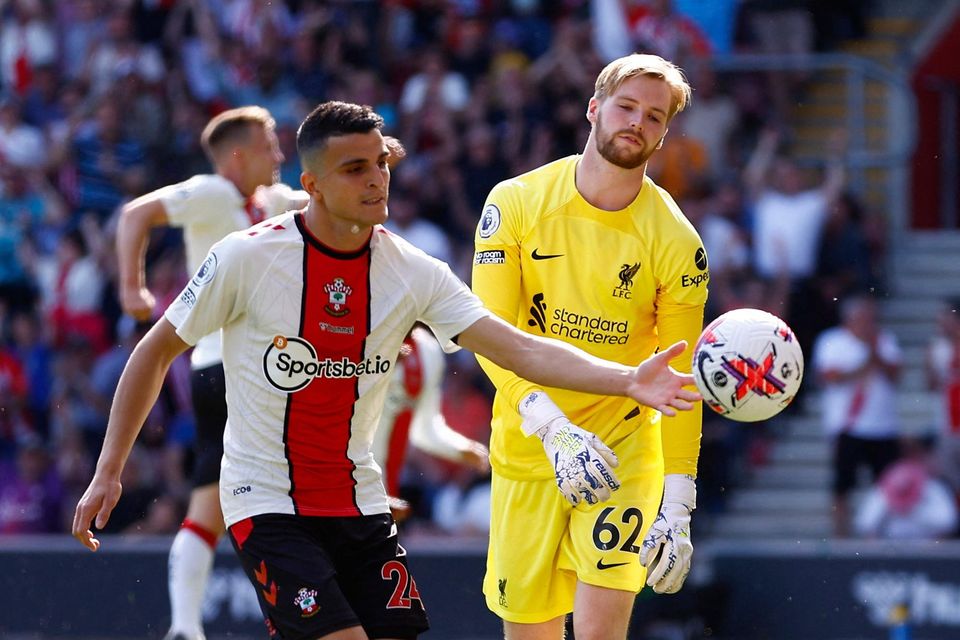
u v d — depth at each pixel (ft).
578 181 59.57
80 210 155.63
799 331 137.49
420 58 158.20
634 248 59.06
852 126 153.07
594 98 59.11
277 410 52.54
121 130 157.99
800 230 138.00
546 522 62.23
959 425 131.34
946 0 163.12
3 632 109.60
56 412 145.48
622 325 60.08
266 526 52.90
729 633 107.76
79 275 149.48
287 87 158.20
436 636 106.01
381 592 53.98
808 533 132.57
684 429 58.29
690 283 59.31
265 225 52.26
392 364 53.83
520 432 61.82
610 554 60.08
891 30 164.55
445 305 53.31
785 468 137.59
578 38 150.82
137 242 74.69
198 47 161.07
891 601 105.60
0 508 142.20
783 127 150.30
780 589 107.34
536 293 60.23
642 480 61.11
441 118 149.89
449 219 146.30
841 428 129.70
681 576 57.31
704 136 145.18
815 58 149.89
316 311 51.80
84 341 146.51
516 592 63.31
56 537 137.08
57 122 160.97
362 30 159.22
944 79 163.53
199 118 158.61
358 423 53.72
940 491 126.93
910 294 150.30
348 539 53.98
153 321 143.95
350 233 51.70
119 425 52.90
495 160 146.61
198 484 74.84
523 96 148.05
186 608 73.51
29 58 165.78
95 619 108.68
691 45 151.12
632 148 57.06
